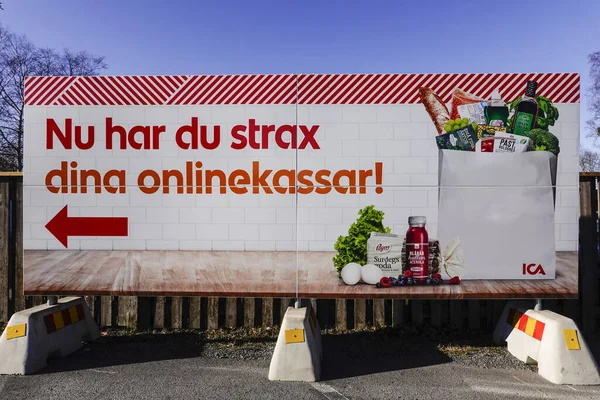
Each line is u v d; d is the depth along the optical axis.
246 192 4.57
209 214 4.59
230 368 4.37
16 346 4.23
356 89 4.52
